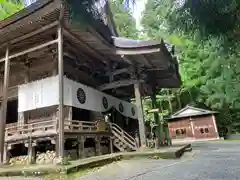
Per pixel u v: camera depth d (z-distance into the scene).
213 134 27.44
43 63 12.66
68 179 6.34
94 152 11.72
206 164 7.41
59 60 9.45
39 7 8.80
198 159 8.96
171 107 37.56
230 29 3.79
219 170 6.15
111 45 12.06
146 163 8.46
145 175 6.16
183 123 29.75
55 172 6.96
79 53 12.68
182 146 13.37
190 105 30.80
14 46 11.62
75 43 11.49
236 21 3.64
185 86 33.66
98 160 8.41
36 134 9.90
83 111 13.58
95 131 11.79
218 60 27.17
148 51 11.39
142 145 12.21
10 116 14.98
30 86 11.03
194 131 28.70
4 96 10.63
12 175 7.61
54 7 8.60
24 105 11.01
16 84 13.66
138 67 13.41
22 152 11.42
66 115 10.80
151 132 15.36
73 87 10.99
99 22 10.12
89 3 4.09
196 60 32.41
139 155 9.99
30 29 10.18
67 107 10.89
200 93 31.98
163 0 4.42
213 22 3.75
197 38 4.23
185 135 29.23
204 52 30.34
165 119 30.95
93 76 15.18
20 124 11.53
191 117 29.30
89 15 4.32
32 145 10.11
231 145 16.08
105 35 11.46
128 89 17.86
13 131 11.02
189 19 3.93
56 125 9.48
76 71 13.52
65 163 7.88
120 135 13.10
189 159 9.12
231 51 4.34
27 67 12.95
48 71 12.43
